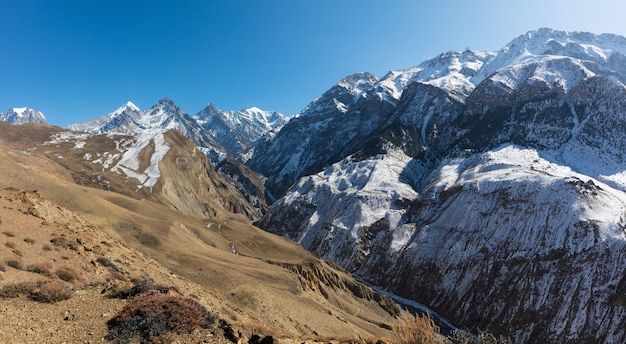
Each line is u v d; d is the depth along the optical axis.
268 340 12.31
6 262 16.69
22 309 12.45
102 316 12.73
